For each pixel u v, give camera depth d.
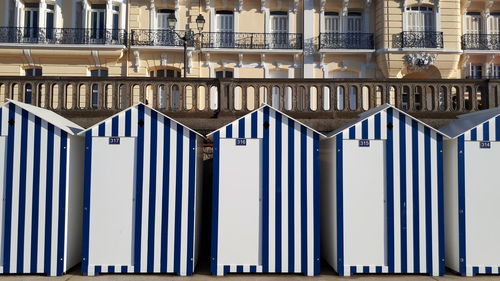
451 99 11.34
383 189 7.88
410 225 7.82
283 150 7.94
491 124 7.95
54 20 19.88
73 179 8.12
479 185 7.89
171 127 7.92
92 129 7.90
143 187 7.85
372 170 7.91
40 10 19.69
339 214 7.86
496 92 11.15
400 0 19.77
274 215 7.86
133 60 19.88
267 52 19.94
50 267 7.68
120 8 19.98
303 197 7.88
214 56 20.11
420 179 7.88
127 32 19.84
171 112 11.31
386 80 11.43
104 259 7.78
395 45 19.59
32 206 7.73
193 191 7.85
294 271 7.79
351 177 7.91
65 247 7.76
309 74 20.17
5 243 7.68
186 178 7.86
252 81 11.44
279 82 11.44
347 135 7.93
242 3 20.28
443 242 7.80
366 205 7.86
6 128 7.80
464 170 7.92
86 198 7.83
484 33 20.47
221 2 20.27
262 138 7.95
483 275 7.83
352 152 7.93
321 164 9.09
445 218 8.36
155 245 7.79
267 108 7.98
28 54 19.33
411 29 20.00
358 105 11.39
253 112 7.97
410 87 11.42
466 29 20.59
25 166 7.77
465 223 7.86
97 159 7.89
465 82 11.27
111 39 19.69
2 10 19.88
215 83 11.45
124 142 7.91
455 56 19.62
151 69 20.22
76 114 11.13
